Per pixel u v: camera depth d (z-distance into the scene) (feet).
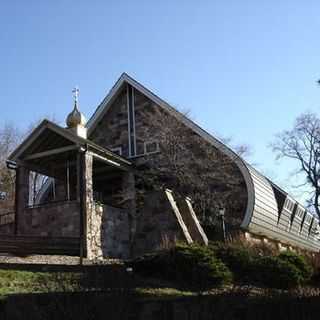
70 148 73.10
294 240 109.09
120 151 92.73
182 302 36.01
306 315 37.81
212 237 78.64
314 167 134.31
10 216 128.16
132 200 80.59
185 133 86.48
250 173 81.92
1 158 142.51
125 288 42.11
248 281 56.44
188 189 83.20
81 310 34.55
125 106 95.04
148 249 70.59
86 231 68.23
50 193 92.07
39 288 41.22
